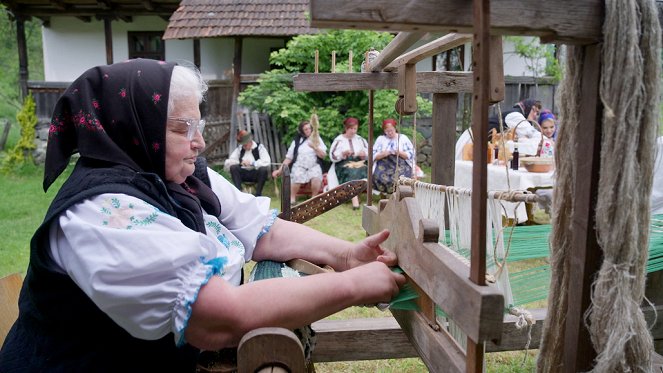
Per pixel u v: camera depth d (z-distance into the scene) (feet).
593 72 2.58
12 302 4.67
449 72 6.62
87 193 3.16
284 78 24.81
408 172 19.13
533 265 11.43
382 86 5.65
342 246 4.60
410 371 7.64
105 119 3.44
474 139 2.46
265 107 24.77
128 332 3.18
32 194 22.66
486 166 2.44
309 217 7.43
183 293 3.01
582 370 2.78
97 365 3.29
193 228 3.68
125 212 3.14
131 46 31.40
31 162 29.63
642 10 2.43
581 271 2.72
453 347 3.35
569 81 2.75
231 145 26.99
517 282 5.11
